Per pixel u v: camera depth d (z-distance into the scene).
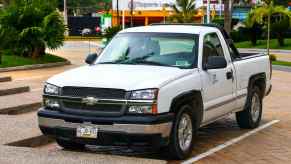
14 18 28.58
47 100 8.71
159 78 8.45
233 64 10.50
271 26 54.00
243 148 9.73
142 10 71.19
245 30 60.81
